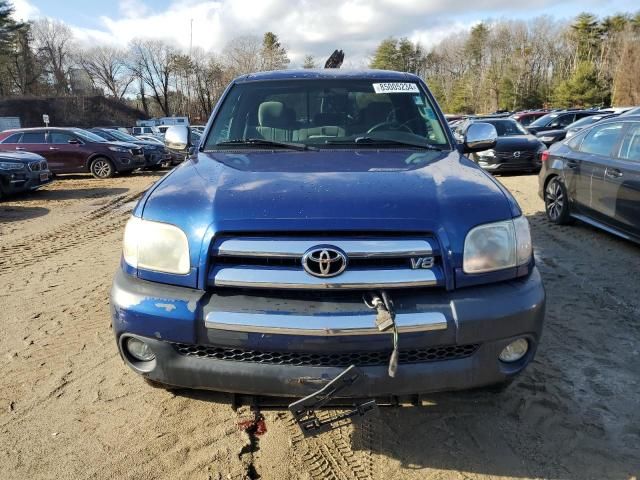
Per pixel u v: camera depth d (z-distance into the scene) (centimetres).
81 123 6153
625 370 318
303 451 250
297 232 209
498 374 221
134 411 281
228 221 213
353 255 205
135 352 233
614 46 7144
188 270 216
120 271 241
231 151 317
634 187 529
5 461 243
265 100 353
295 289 206
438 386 216
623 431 261
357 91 357
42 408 284
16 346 360
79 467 239
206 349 217
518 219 230
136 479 232
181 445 254
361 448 252
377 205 215
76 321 402
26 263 581
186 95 8188
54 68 7662
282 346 205
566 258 547
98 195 1175
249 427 267
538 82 7844
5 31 6812
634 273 494
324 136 332
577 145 668
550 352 341
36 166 1133
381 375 209
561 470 236
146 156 1686
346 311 204
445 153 308
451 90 9119
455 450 249
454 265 212
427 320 206
